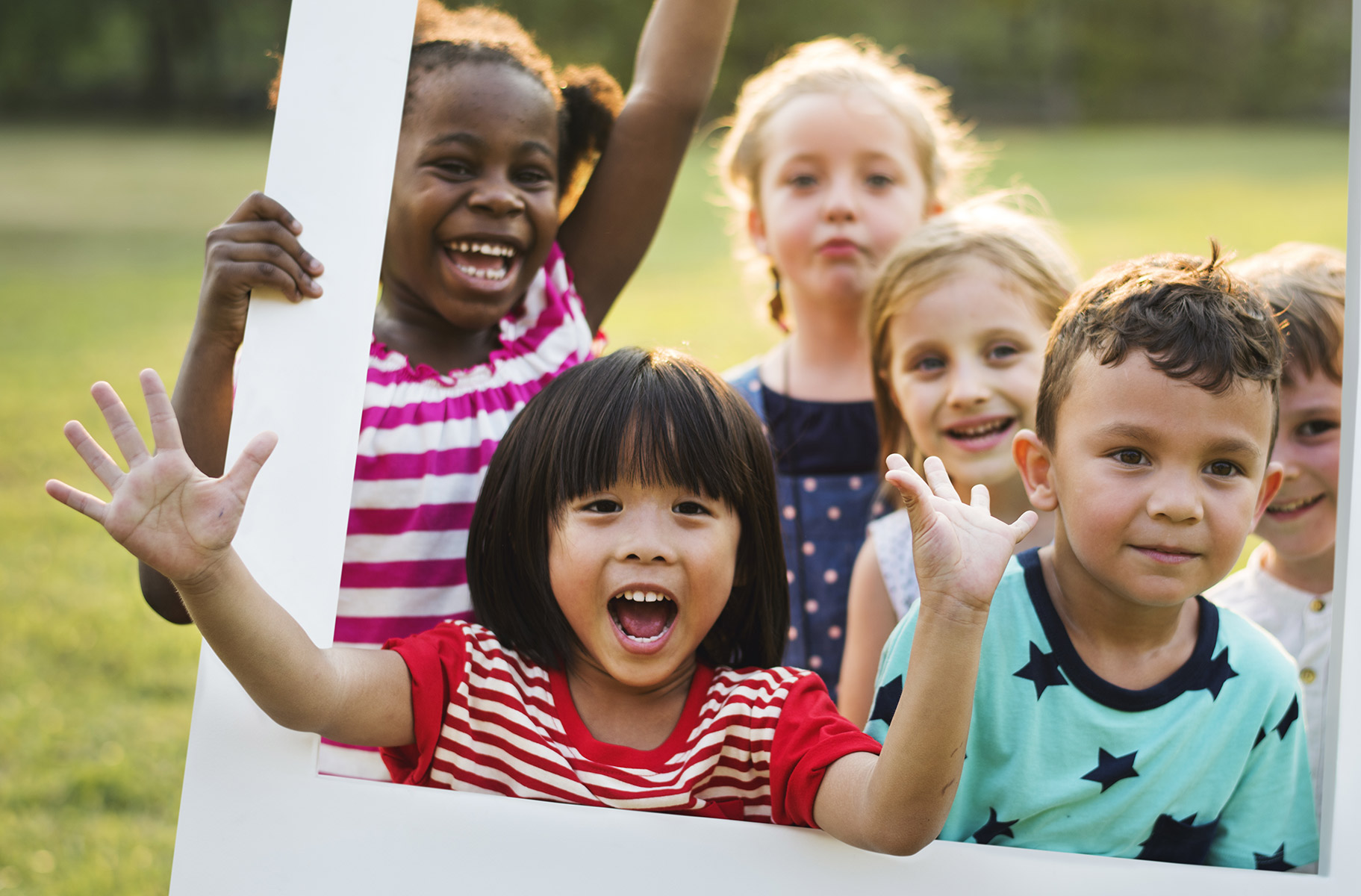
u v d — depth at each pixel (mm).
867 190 2131
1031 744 1223
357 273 1094
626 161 1789
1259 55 12094
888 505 2039
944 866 1019
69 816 2307
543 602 1222
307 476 1061
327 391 1075
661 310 5773
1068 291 1871
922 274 1851
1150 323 1160
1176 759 1221
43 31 12969
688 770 1146
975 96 11945
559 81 1706
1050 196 8430
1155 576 1154
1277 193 8508
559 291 1659
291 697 972
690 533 1180
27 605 3361
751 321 5336
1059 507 1262
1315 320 1673
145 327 6328
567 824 1021
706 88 1822
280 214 1094
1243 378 1139
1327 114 12117
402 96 1115
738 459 1223
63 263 7746
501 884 1012
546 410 1244
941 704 923
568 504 1191
